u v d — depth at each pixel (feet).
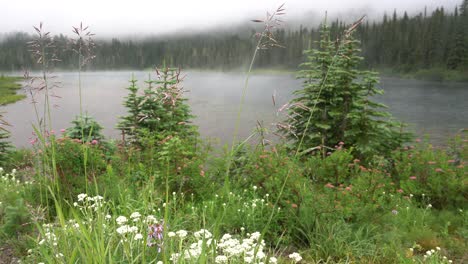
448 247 17.22
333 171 23.13
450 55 345.72
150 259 9.29
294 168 18.34
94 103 155.22
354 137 34.01
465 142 28.94
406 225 19.33
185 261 8.43
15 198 15.90
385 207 19.12
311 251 14.79
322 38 35.60
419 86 253.44
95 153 19.97
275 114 8.20
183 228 13.37
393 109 131.23
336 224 16.15
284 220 16.31
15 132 78.69
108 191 16.98
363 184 21.12
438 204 24.21
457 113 120.26
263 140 8.67
